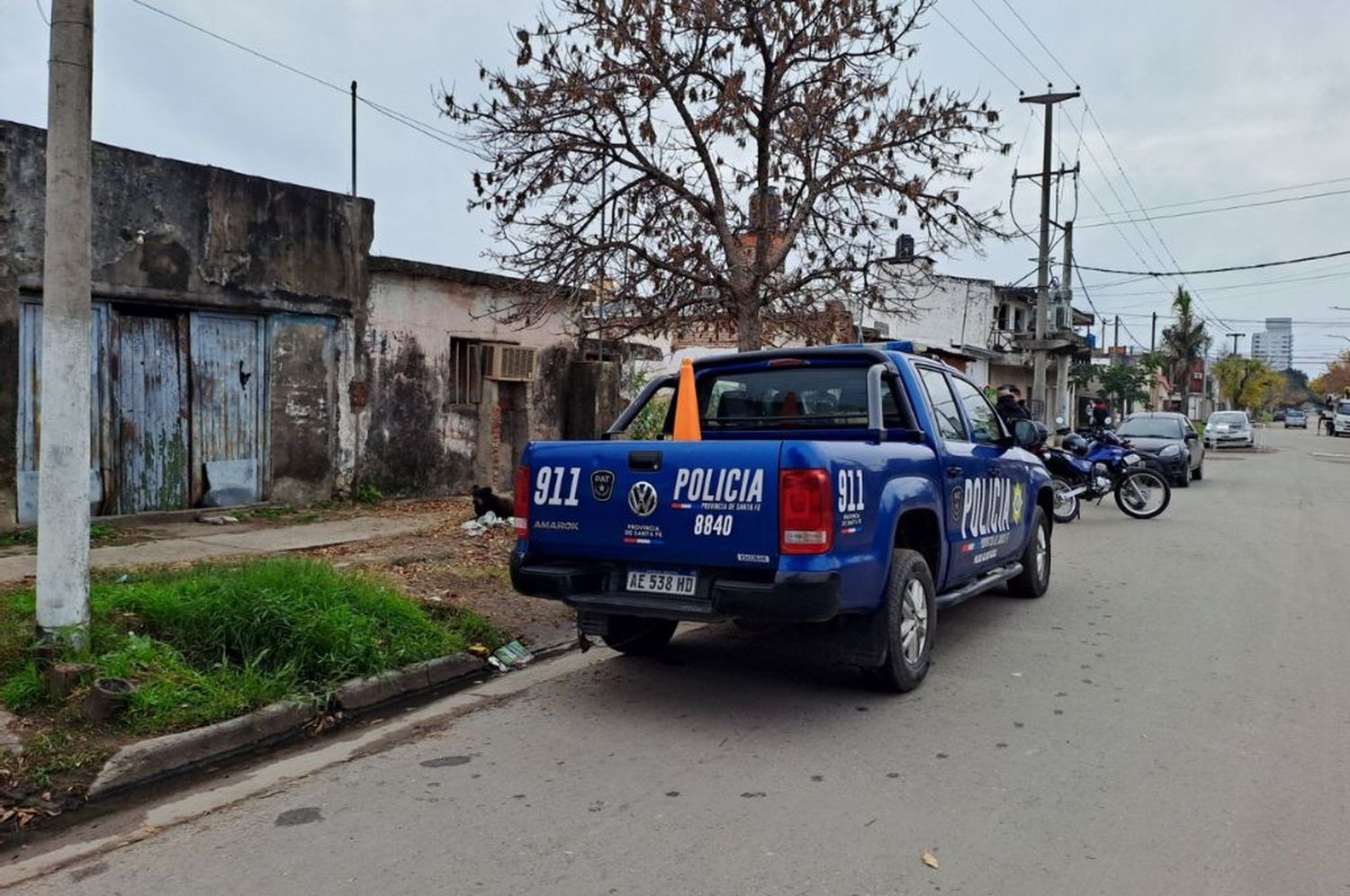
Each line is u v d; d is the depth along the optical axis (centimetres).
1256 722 518
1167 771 449
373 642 584
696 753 475
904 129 1070
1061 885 342
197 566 715
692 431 601
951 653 664
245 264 1050
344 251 1157
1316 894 337
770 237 1094
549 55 1027
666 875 348
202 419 1038
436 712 551
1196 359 6831
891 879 345
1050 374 4088
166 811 414
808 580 476
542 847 372
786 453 483
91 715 466
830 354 631
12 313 858
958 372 739
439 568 844
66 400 496
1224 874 351
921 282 1235
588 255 1070
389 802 420
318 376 1145
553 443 558
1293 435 6475
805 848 369
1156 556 1088
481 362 1367
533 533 558
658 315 1134
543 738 502
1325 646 681
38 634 499
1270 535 1265
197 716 482
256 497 1094
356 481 1191
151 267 964
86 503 508
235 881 349
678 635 725
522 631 698
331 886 343
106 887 346
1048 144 2422
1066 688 581
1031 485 813
